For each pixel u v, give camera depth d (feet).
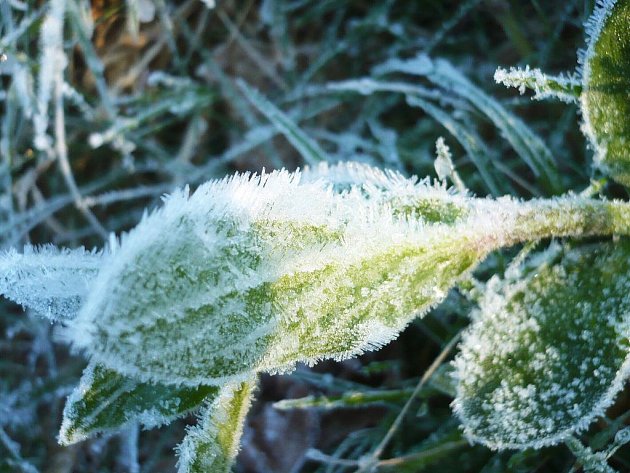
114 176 0.70
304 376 0.59
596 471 0.43
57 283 0.34
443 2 0.71
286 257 0.33
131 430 0.59
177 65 0.72
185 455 0.36
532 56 0.64
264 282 0.32
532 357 0.37
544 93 0.43
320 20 0.74
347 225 0.34
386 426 0.56
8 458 0.60
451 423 0.53
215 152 0.73
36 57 0.64
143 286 0.30
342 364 0.61
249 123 0.70
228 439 0.36
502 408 0.37
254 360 0.33
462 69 0.68
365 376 0.61
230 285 0.32
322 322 0.34
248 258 0.32
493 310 0.38
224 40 0.73
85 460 0.62
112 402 0.35
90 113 0.68
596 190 0.41
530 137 0.52
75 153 0.70
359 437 0.58
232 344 0.32
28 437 0.62
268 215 0.33
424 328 0.57
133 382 0.35
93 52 0.65
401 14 0.72
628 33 0.38
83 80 0.69
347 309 0.34
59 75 0.62
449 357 0.53
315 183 0.34
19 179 0.68
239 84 0.68
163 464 0.60
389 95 0.70
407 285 0.35
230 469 0.37
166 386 0.35
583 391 0.37
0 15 0.63
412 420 0.55
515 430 0.37
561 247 0.40
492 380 0.37
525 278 0.40
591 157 0.55
